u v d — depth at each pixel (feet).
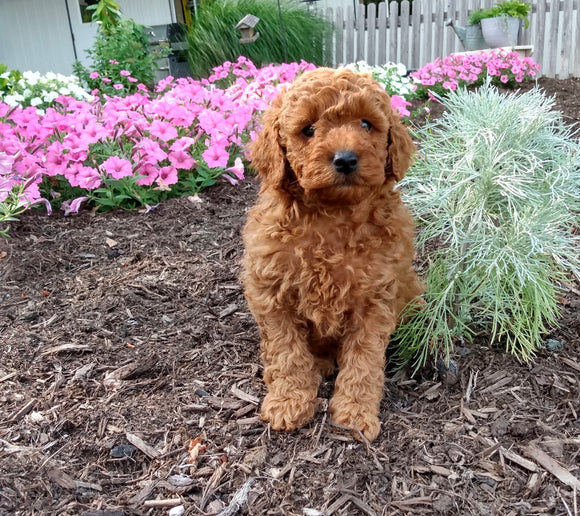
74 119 3.14
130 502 1.39
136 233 2.79
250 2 7.44
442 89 5.48
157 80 8.02
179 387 1.80
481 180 1.74
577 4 6.72
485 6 7.36
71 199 3.09
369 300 1.61
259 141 1.69
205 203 3.14
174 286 2.35
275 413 1.62
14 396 1.72
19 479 1.42
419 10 7.32
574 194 1.81
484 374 1.83
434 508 1.37
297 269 1.59
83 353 1.94
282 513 1.36
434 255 2.31
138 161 3.06
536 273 1.78
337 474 1.46
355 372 1.62
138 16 9.34
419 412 1.70
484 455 1.51
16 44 9.41
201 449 1.55
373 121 1.55
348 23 7.61
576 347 1.94
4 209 2.42
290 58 7.11
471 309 2.12
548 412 1.66
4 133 2.99
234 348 1.99
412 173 1.96
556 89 5.82
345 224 1.56
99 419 1.64
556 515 1.33
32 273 2.41
